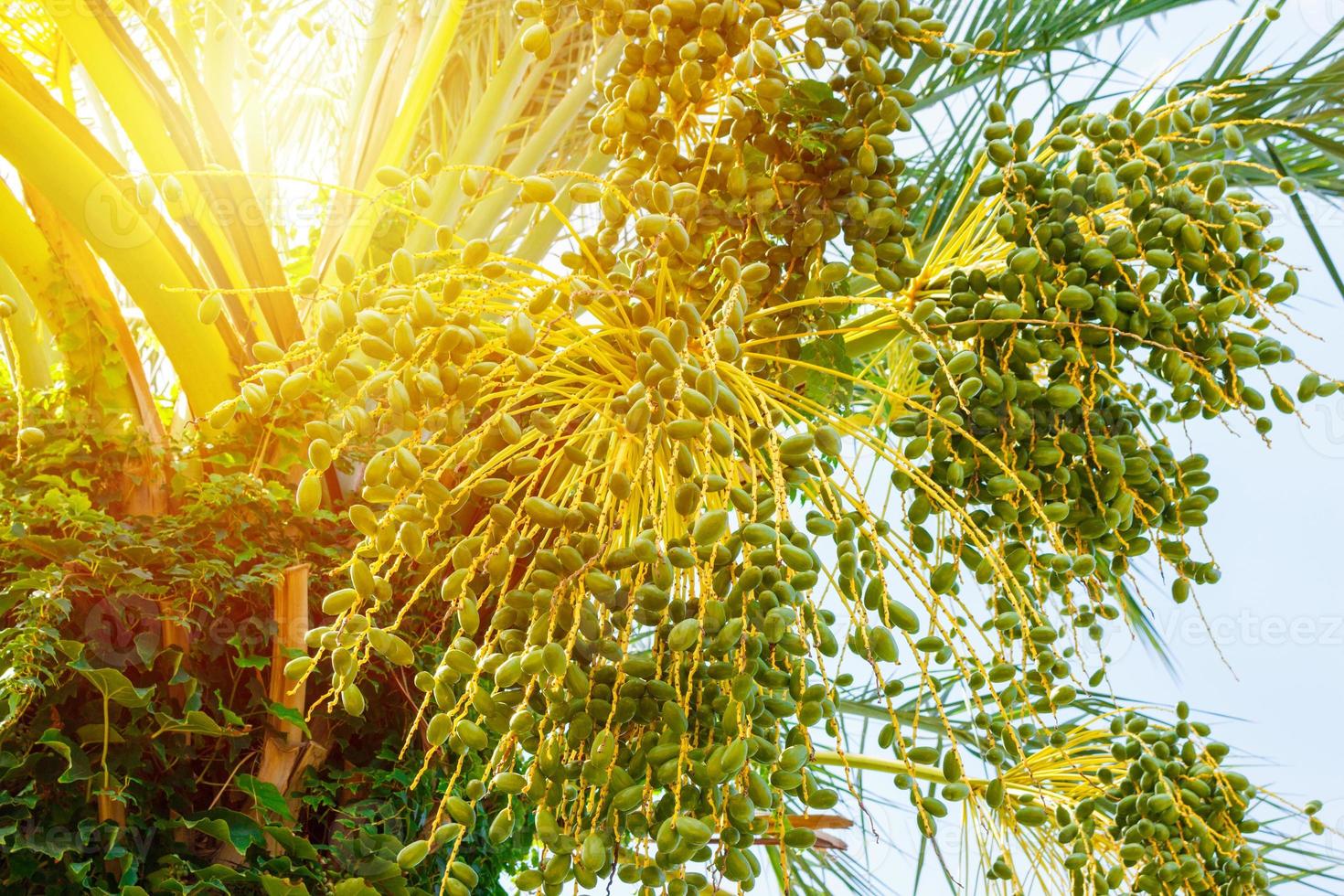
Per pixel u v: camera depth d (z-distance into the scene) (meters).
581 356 1.11
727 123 1.19
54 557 1.27
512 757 1.06
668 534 1.13
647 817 0.96
